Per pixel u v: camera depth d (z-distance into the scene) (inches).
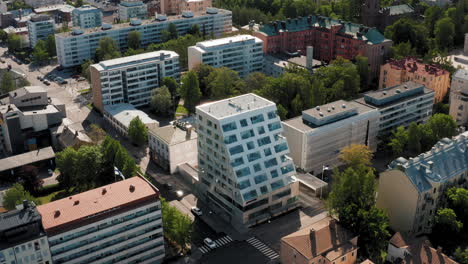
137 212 7834.6
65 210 7544.3
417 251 7672.2
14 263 7047.2
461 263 7800.2
